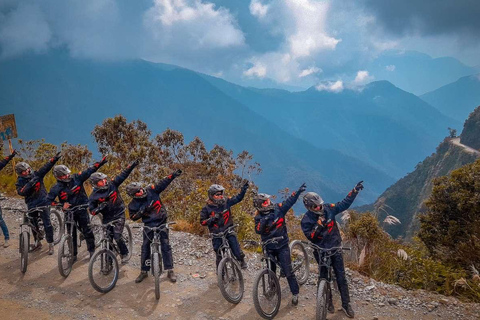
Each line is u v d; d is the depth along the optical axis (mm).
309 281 7188
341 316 5918
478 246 9586
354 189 5777
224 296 6109
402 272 8102
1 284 7000
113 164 21281
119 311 6059
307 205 5836
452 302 6555
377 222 9125
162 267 7441
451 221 15688
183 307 6215
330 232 5871
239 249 6789
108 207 7367
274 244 6082
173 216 12203
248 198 13820
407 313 6125
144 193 6922
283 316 5914
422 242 17328
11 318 5781
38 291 6730
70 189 7699
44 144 19844
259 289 6191
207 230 10117
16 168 8133
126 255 7980
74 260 8031
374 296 6625
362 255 8328
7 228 9633
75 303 6297
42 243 9141
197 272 7602
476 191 15797
